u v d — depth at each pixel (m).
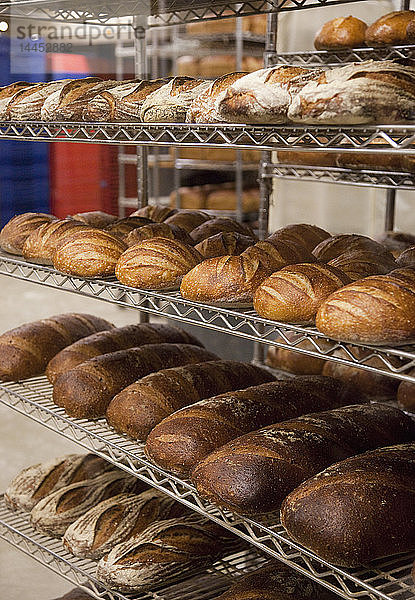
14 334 2.05
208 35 4.71
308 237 1.74
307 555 1.20
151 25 2.11
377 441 1.43
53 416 1.82
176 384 1.67
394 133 1.16
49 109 1.61
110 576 1.63
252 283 1.35
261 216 2.13
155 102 1.44
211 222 1.90
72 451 3.04
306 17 2.58
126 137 1.56
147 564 1.62
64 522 1.86
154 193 5.43
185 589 1.68
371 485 1.19
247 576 1.54
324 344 1.96
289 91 1.18
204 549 1.68
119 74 4.12
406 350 1.10
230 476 1.30
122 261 1.51
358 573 1.16
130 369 1.81
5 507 2.13
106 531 1.74
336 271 1.30
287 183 2.84
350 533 1.14
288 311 1.23
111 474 2.00
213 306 1.38
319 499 1.18
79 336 2.10
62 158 4.84
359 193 2.79
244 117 1.23
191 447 1.44
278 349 2.11
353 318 1.10
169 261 1.46
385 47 1.82
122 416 1.64
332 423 1.43
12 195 4.48
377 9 2.50
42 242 1.71
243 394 1.57
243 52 4.64
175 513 1.80
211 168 4.91
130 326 2.07
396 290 1.11
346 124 1.10
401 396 1.78
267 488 1.28
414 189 1.76
